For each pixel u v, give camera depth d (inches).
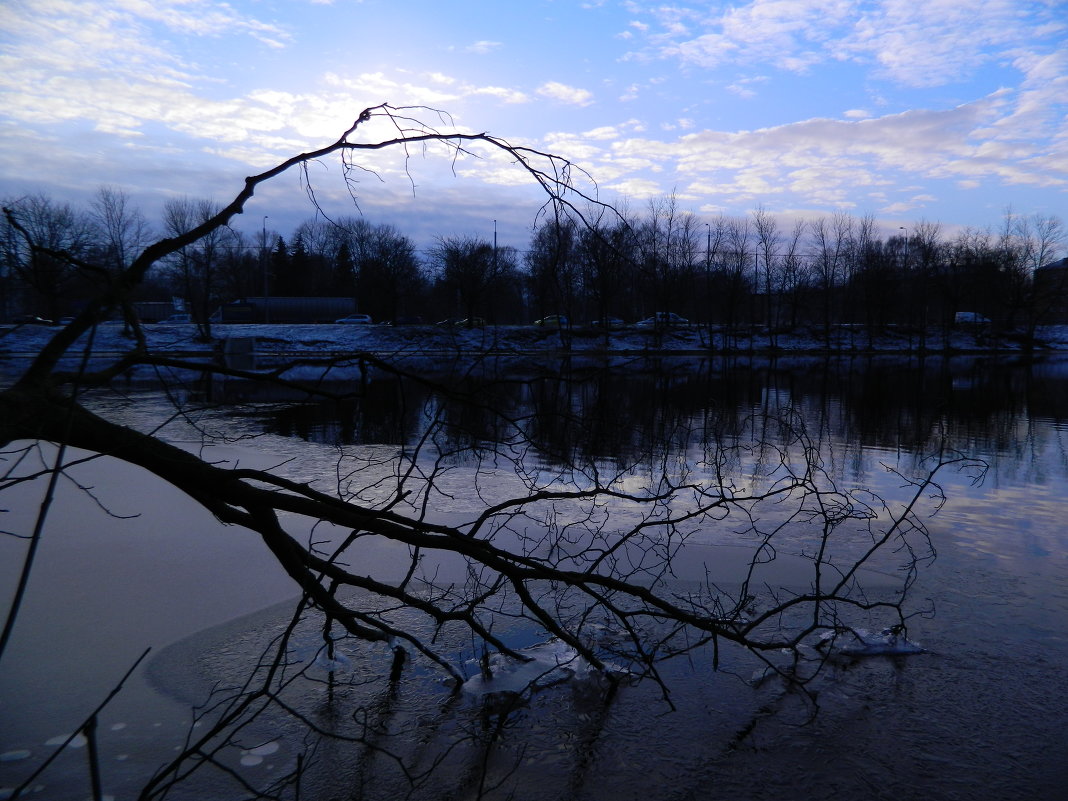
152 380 1043.3
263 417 663.1
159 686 173.0
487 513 157.1
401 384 139.9
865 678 181.8
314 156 121.7
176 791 139.3
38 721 158.6
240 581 235.6
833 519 188.5
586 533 285.3
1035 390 1029.2
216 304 1806.1
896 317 2508.6
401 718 165.2
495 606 222.4
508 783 143.6
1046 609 218.7
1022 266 2324.1
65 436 77.7
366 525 143.1
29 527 287.9
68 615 209.2
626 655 184.1
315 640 198.1
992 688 176.6
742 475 395.5
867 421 658.2
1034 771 147.0
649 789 142.0
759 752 153.3
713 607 219.1
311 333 1686.8
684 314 2368.4
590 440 163.5
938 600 225.5
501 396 153.4
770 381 1210.6
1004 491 367.9
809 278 2381.9
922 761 150.3
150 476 374.6
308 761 149.7
